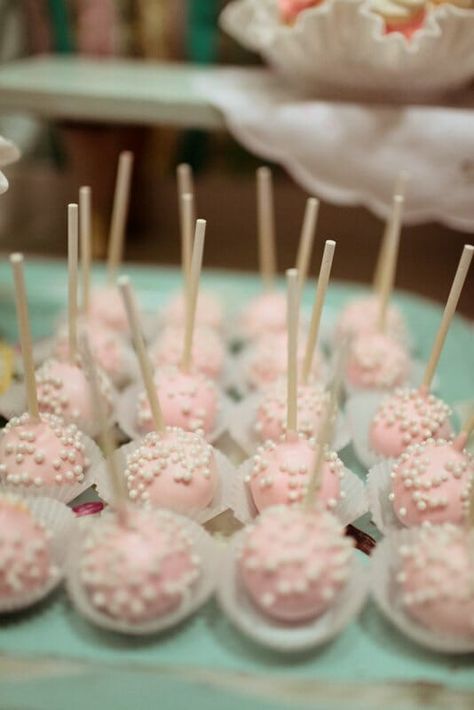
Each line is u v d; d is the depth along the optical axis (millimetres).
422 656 340
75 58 767
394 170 534
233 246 849
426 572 335
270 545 336
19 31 792
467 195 534
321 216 913
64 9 752
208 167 910
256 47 621
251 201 920
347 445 463
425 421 425
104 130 693
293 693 325
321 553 335
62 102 581
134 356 523
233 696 323
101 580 331
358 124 529
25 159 908
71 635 343
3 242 811
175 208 928
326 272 420
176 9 764
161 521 350
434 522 378
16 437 397
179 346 494
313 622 341
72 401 436
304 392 442
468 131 521
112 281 564
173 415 435
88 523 376
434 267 810
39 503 381
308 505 350
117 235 547
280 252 837
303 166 547
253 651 340
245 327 561
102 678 327
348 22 496
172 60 786
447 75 529
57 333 520
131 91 581
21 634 342
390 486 407
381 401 456
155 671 330
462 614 327
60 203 902
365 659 338
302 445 395
